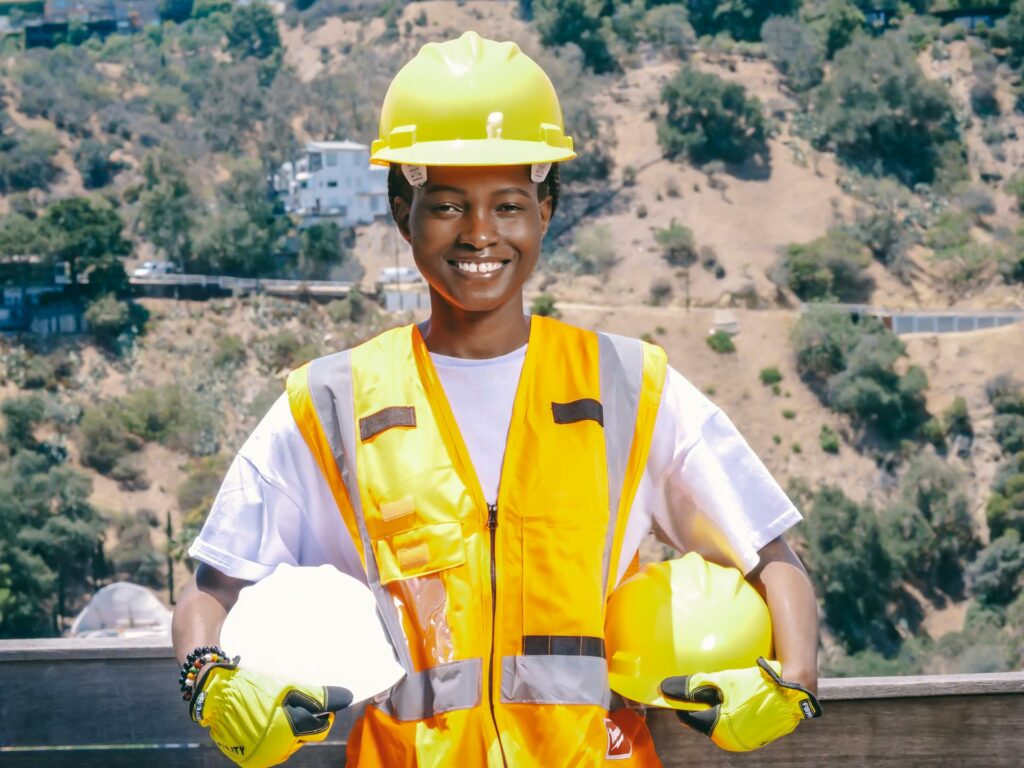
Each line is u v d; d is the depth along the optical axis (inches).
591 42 4495.6
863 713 100.0
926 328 3548.2
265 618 74.5
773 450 3080.7
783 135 4175.7
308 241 3806.6
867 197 3956.7
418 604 75.5
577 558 75.4
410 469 76.4
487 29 4987.7
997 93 4584.2
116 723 102.3
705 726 72.3
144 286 3553.2
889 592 2711.6
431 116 76.3
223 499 79.2
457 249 77.4
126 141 4394.7
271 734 69.0
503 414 78.5
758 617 77.1
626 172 3964.1
